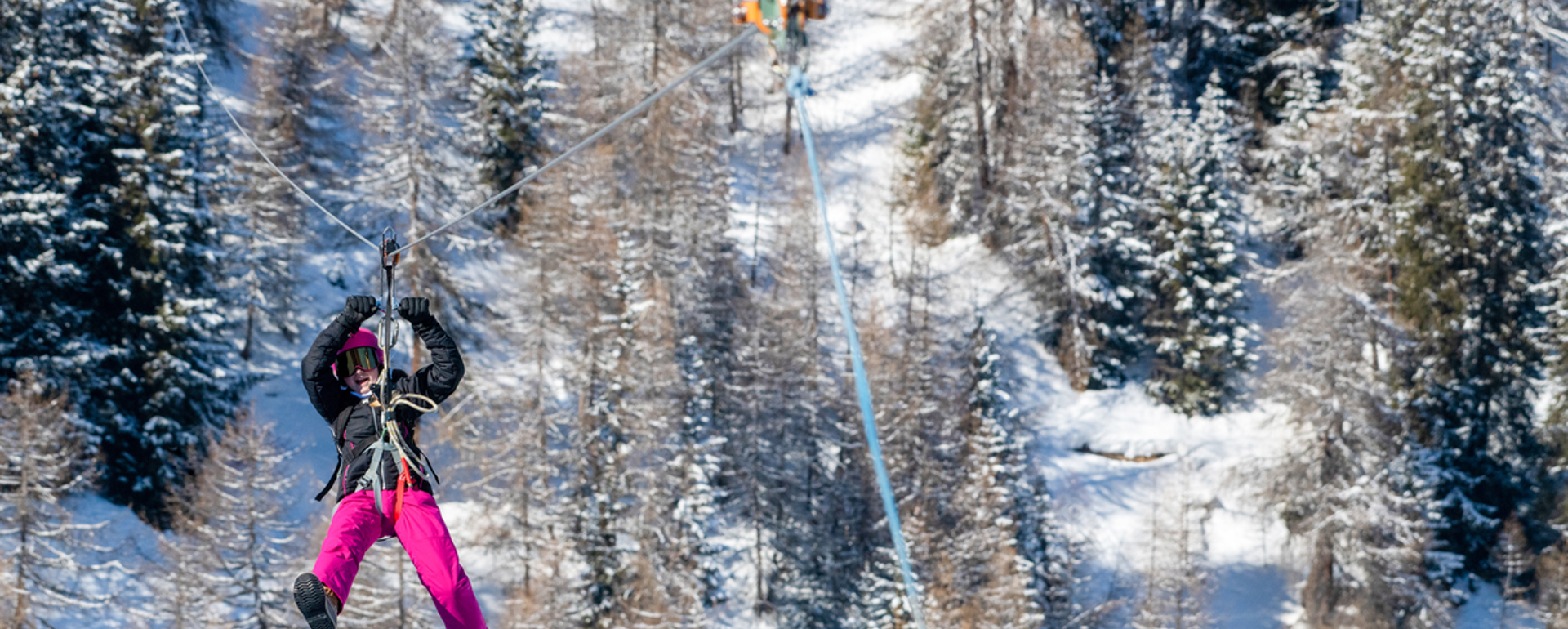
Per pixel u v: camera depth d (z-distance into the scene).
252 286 47.91
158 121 41.78
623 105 62.75
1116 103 59.47
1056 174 56.34
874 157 68.06
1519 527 46.22
